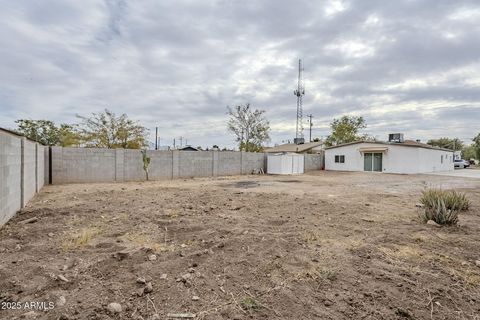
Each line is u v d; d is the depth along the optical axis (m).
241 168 22.17
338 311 2.30
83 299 2.34
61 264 3.10
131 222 5.21
